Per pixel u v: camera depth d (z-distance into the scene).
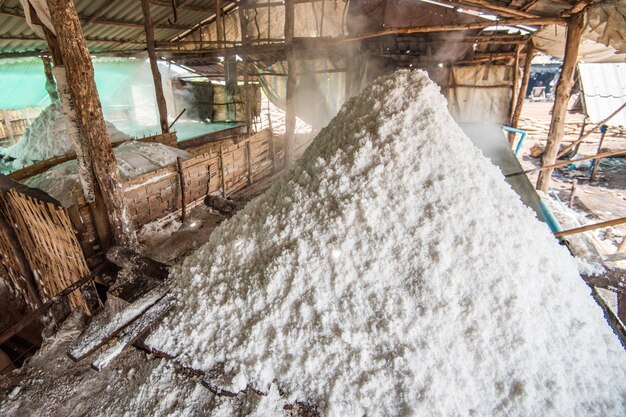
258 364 1.31
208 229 3.13
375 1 6.70
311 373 1.27
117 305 2.14
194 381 1.55
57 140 7.10
